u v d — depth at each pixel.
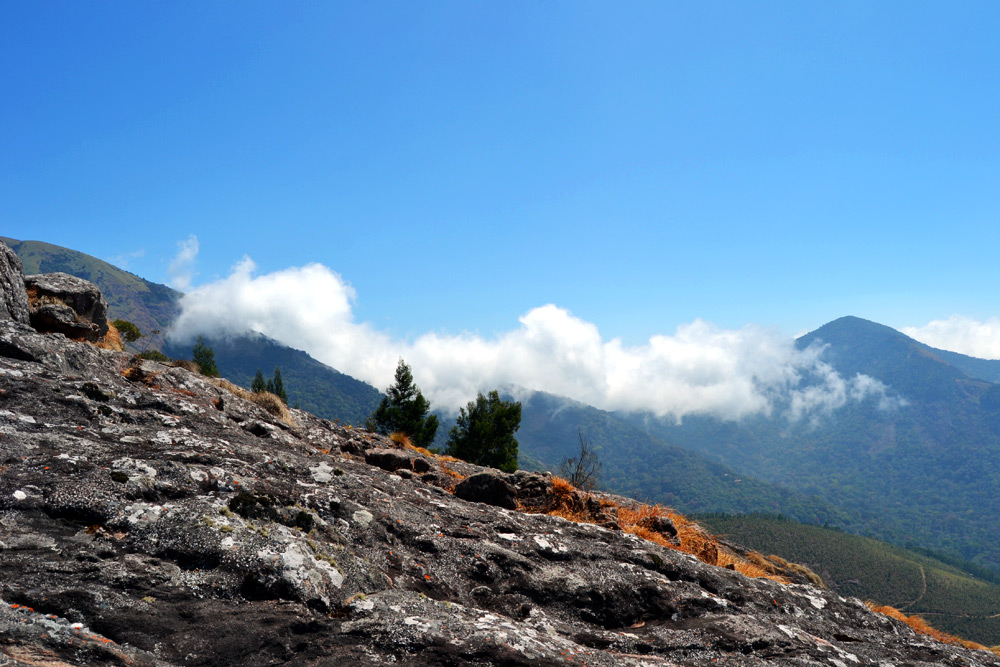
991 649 13.41
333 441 12.65
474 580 6.67
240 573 4.99
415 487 9.20
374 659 4.43
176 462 6.52
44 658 3.56
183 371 11.89
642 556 8.16
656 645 6.17
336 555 5.76
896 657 7.36
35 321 12.63
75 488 5.53
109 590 4.48
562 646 5.32
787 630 6.90
